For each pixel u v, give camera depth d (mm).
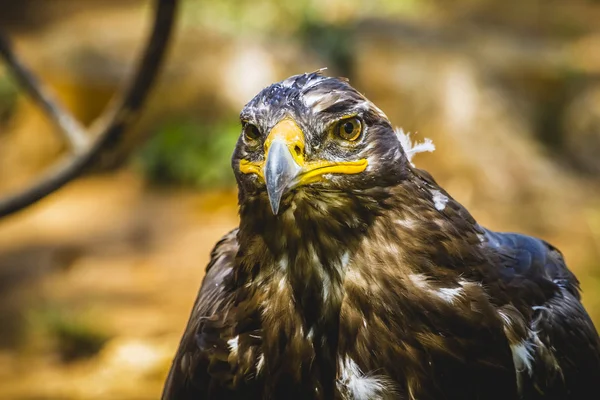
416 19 24406
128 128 7516
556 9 29719
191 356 4906
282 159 4309
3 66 21812
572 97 22156
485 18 28031
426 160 19562
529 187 18984
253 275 4727
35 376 11672
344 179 4441
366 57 21078
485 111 20188
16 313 13875
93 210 18391
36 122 20625
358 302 4551
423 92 20234
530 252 5055
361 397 4570
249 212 4625
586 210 18219
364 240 4551
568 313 4961
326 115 4430
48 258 16344
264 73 20484
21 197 7406
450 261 4578
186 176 19156
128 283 15078
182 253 16344
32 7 27844
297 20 23281
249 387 4754
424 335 4535
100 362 11969
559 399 4891
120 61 20938
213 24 22391
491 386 4645
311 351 4633
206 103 20219
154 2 7270
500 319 4633
